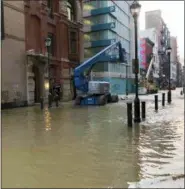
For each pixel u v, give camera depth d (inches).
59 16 1386.6
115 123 568.4
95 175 253.8
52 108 956.0
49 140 402.0
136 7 577.0
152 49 3949.3
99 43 2305.6
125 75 2691.9
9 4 1007.0
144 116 637.3
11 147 358.9
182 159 301.3
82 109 903.7
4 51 978.7
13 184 231.9
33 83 1146.0
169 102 1175.6
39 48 1211.2
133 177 248.7
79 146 363.9
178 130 474.6
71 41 1534.2
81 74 1085.1
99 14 2316.7
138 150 341.4
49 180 241.0
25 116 711.7
